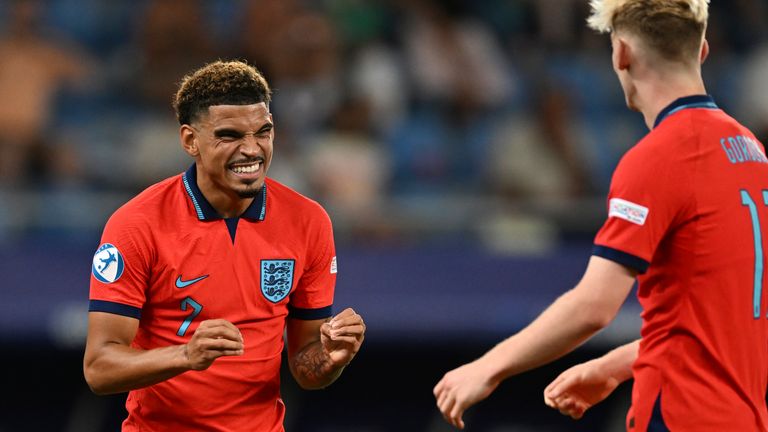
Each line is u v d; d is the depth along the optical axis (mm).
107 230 13039
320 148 29875
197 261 13047
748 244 12289
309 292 13945
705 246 12133
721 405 12227
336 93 31406
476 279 25844
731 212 12195
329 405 27859
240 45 32156
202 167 13133
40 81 30562
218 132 12609
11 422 26734
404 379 27812
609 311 12031
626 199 12062
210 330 11781
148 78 31188
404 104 32750
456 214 27375
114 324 12805
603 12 12844
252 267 13250
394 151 31703
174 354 12047
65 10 33062
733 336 12289
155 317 13203
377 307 25422
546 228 27625
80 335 24531
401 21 33812
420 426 27906
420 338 25531
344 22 33281
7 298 24422
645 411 12562
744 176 12375
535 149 31500
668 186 12039
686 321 12289
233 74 12734
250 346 13352
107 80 31750
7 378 26641
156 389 13297
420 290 25594
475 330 25672
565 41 35500
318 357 13578
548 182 31172
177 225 13086
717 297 12219
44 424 26922
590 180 31938
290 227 13578
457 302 25672
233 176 12711
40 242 25766
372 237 26719
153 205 13125
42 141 29781
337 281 25359
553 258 26219
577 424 28406
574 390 14266
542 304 25891
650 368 12570
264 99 12867
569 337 12094
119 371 12391
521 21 35344
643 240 11992
